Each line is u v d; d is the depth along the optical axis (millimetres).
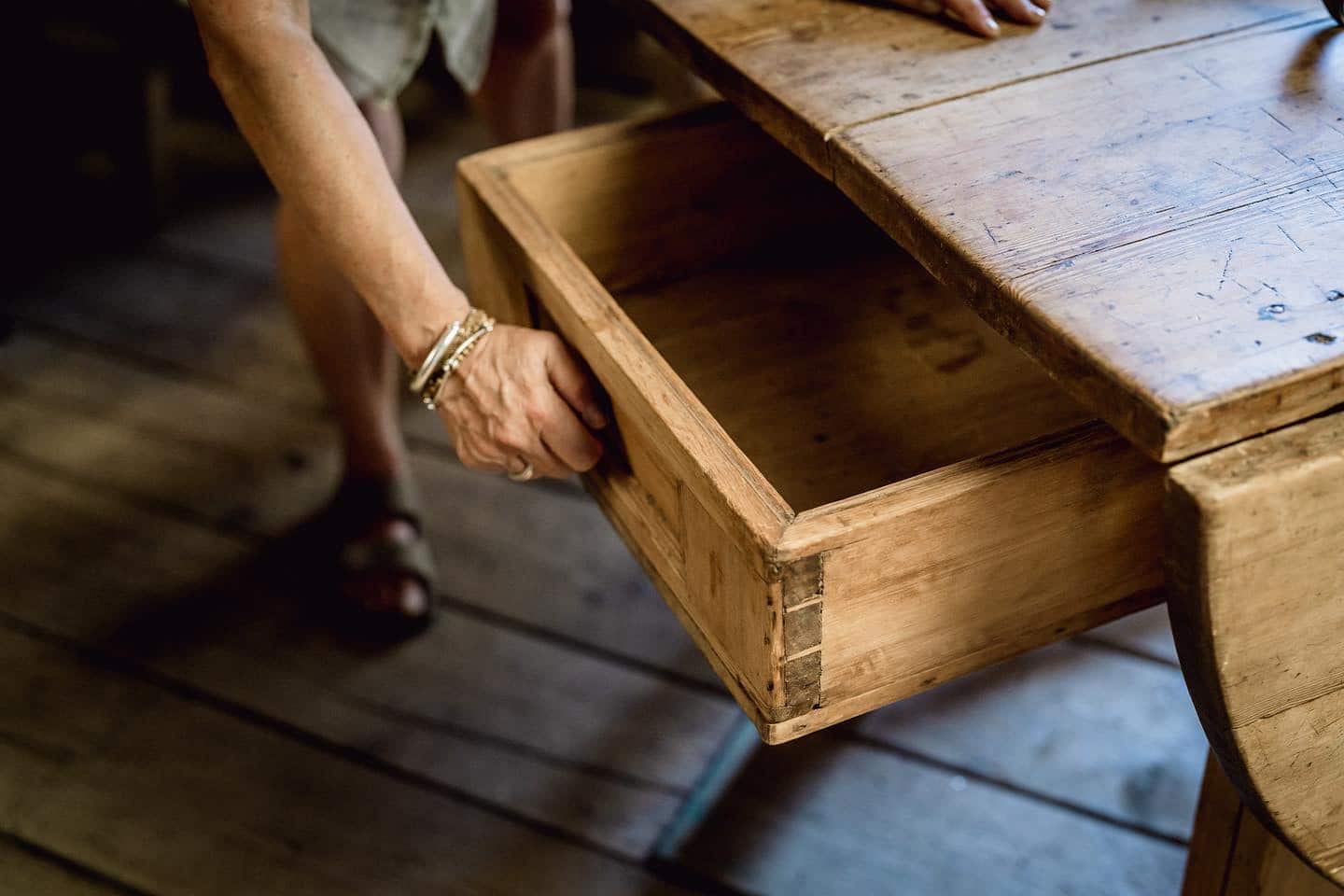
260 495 1974
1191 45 1021
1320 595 722
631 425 969
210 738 1612
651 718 1618
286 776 1564
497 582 1820
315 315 1610
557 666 1693
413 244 1025
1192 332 715
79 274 2461
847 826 1468
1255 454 684
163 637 1749
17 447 2070
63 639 1750
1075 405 1113
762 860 1437
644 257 1298
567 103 1909
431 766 1570
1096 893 1391
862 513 765
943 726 1574
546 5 1745
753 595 793
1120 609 919
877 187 882
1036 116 940
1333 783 811
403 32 1462
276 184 1032
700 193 1278
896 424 1110
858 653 831
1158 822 1452
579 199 1232
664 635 1730
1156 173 859
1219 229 797
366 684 1679
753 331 1235
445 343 1030
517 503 1955
